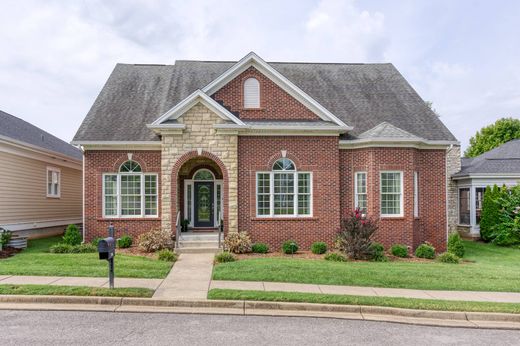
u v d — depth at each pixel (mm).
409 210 17844
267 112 18875
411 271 13016
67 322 8117
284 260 14828
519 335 8023
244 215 17953
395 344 7293
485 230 22891
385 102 21719
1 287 9938
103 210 18531
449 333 8055
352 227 15992
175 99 20578
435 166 19484
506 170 24734
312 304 9359
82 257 14430
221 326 8062
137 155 18719
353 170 18703
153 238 16766
